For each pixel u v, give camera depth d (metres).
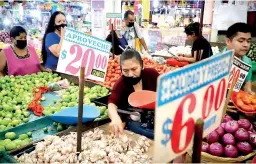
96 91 3.04
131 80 2.12
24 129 2.06
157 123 0.80
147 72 2.19
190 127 0.95
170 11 8.22
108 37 4.99
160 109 0.80
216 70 1.04
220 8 5.67
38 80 3.39
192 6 7.95
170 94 0.82
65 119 1.93
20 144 1.82
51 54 3.82
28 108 2.52
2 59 3.52
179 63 4.50
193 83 0.92
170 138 0.87
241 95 2.15
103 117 2.19
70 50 2.77
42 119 2.15
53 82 3.32
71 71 2.82
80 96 1.45
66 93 3.02
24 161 1.56
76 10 7.25
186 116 0.92
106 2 6.96
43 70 3.89
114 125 1.78
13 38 3.48
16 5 6.48
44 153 1.61
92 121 2.03
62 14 3.79
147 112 1.96
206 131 1.09
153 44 7.52
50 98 2.93
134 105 1.71
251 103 2.09
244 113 2.10
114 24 5.28
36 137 1.98
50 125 2.18
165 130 0.84
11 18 6.44
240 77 2.27
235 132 1.68
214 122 1.13
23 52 3.65
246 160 1.64
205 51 4.38
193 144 0.90
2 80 3.19
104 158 1.56
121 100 2.16
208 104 1.04
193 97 0.93
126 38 5.73
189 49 5.65
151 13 8.37
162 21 8.18
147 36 7.62
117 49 5.07
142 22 8.17
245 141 1.65
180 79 0.85
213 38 6.27
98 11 6.84
